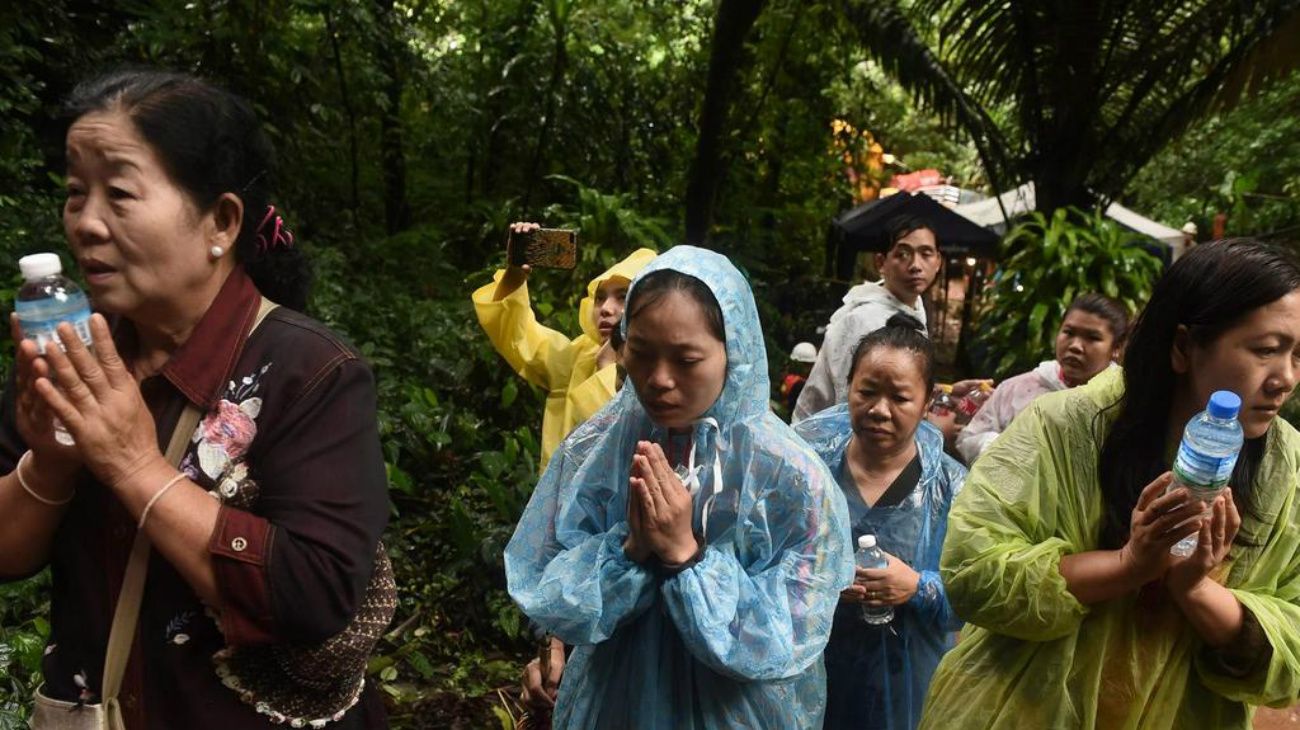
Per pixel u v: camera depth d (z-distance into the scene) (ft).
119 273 4.58
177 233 4.60
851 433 9.49
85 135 4.48
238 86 24.79
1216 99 28.50
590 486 6.68
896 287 14.61
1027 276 23.70
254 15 24.72
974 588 6.04
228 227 4.83
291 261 5.40
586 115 32.86
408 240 27.32
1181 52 28.37
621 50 34.55
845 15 33.60
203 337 4.85
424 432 16.37
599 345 11.41
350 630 5.10
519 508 15.15
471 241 30.55
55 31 20.71
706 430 6.22
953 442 13.60
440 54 33.86
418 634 13.62
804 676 6.63
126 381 4.48
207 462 4.76
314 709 5.07
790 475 6.28
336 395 4.93
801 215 38.70
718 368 6.05
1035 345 22.70
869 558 8.28
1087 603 5.84
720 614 5.87
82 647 4.86
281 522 4.74
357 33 27.22
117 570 4.80
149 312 4.81
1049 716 6.04
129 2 23.04
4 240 15.94
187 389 4.79
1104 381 6.38
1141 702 5.98
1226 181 41.22
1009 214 35.63
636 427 6.67
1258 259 5.41
